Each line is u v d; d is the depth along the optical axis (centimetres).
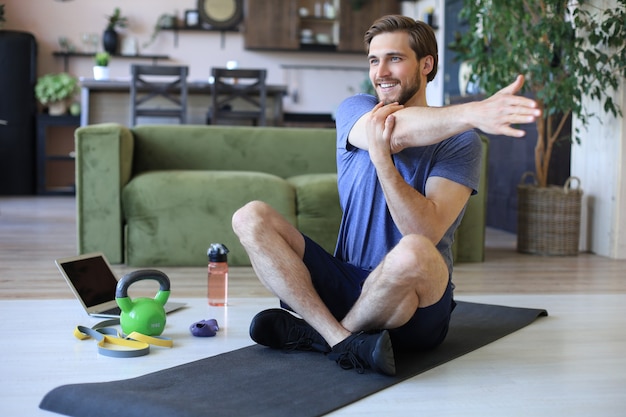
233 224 198
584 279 350
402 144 179
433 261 179
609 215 426
